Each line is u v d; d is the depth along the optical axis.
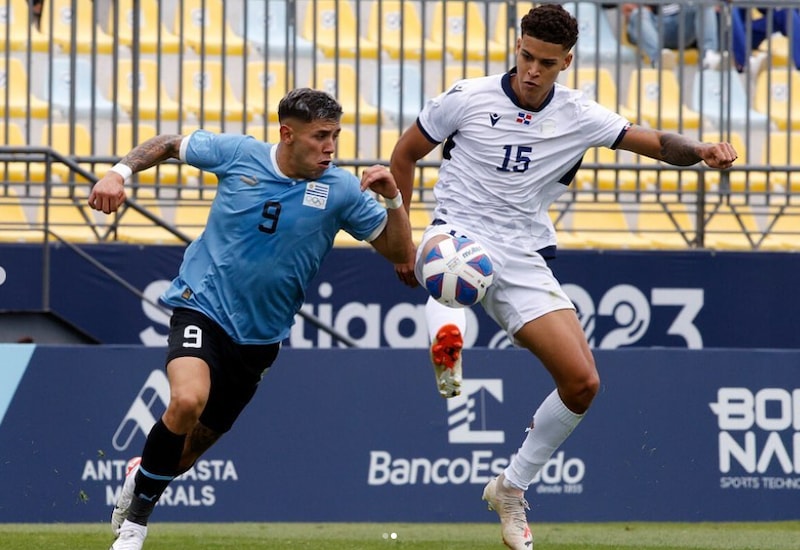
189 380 17.70
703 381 30.23
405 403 29.38
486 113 19.86
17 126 38.19
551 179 20.03
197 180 37.16
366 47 42.09
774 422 30.44
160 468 17.89
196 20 42.66
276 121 39.84
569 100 19.83
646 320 35.53
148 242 35.09
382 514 29.09
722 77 36.81
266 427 28.91
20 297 32.84
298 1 43.47
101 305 33.28
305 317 32.97
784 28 43.22
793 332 36.03
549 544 24.88
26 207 36.50
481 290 19.56
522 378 29.70
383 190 18.28
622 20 44.53
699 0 37.06
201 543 23.84
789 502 30.34
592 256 35.34
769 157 36.88
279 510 28.78
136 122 34.41
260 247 18.20
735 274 35.88
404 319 34.66
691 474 30.02
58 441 28.23
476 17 43.78
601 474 29.72
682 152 19.25
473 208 20.08
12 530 26.25
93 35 34.34
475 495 29.41
